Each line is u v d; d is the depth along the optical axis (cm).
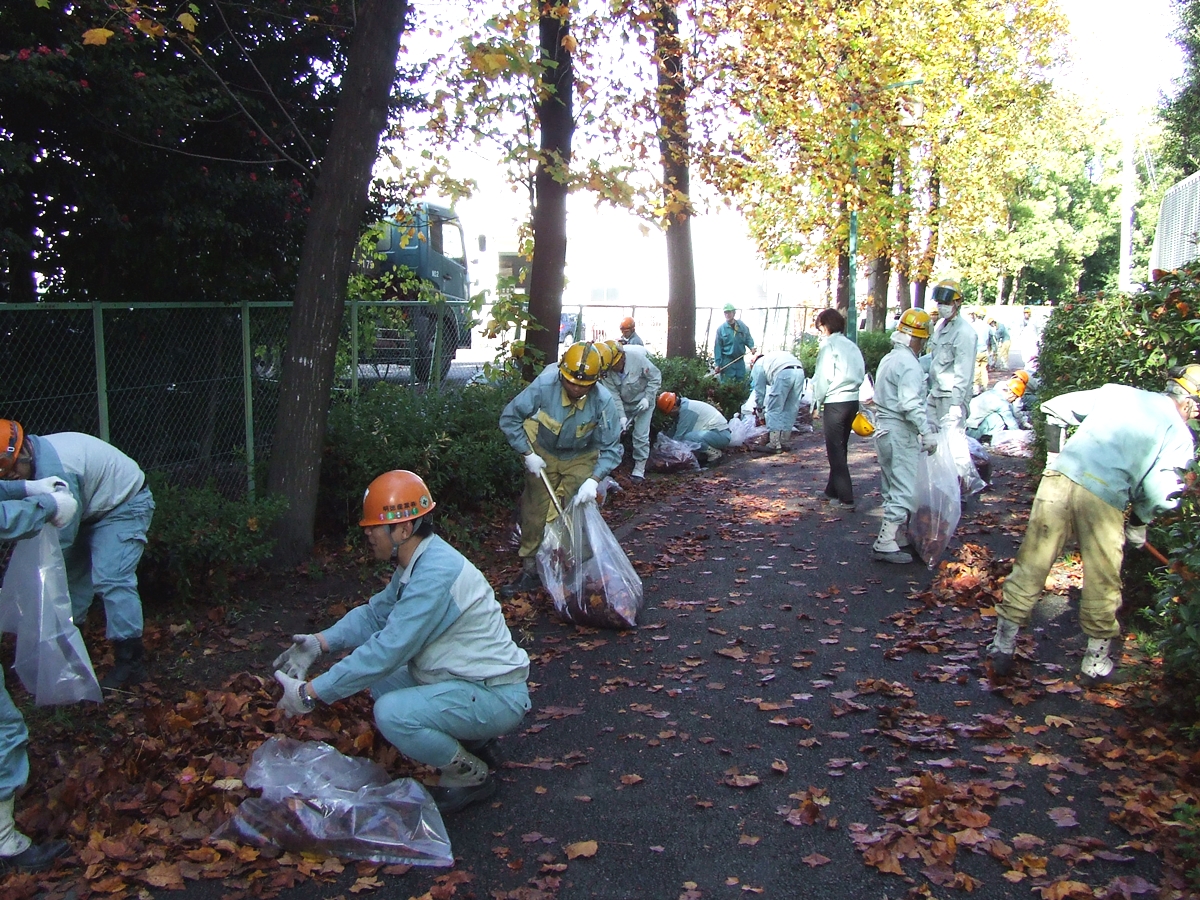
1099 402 513
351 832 365
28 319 631
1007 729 467
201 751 445
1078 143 3128
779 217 1967
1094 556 501
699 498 1061
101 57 628
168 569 612
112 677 511
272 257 838
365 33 684
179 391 752
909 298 3134
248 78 840
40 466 461
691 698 520
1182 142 2111
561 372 634
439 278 1844
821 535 876
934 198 2373
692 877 357
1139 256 3703
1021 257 4894
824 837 381
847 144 1588
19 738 356
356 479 777
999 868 357
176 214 698
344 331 954
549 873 360
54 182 649
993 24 2200
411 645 372
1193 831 347
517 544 824
